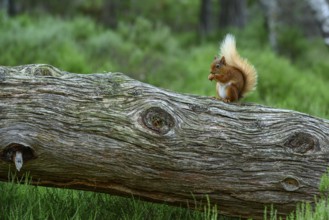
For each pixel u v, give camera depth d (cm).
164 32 4053
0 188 976
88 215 965
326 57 4256
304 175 920
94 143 861
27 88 862
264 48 3738
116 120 870
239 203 920
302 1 4581
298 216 873
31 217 885
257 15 5747
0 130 834
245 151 906
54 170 870
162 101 894
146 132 873
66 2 5156
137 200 1009
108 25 4488
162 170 884
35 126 847
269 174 911
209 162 893
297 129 931
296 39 4175
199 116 909
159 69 3188
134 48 3597
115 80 905
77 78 896
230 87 959
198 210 940
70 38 3494
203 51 3619
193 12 5966
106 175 879
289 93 2673
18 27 3341
